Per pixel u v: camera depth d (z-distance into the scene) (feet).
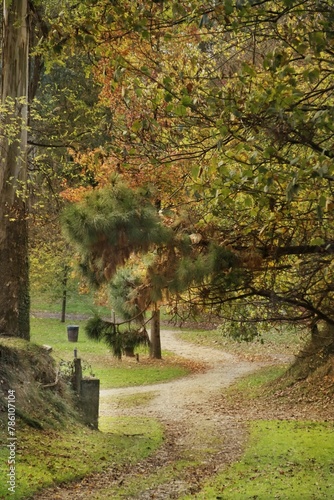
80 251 27.32
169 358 116.06
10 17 60.95
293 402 76.38
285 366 100.78
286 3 24.12
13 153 60.49
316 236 28.76
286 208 27.73
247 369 105.50
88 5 28.76
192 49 41.45
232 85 32.14
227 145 30.35
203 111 29.84
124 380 96.32
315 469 42.50
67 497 32.30
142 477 39.09
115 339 31.22
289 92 25.11
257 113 25.89
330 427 59.98
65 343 126.72
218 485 37.76
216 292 29.53
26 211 61.36
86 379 54.03
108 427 59.06
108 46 30.63
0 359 46.70
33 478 33.58
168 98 27.27
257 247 29.07
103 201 27.22
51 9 66.59
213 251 28.02
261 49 38.63
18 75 61.36
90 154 49.16
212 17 26.89
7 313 59.11
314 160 24.85
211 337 139.44
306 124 25.85
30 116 65.00
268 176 25.14
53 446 41.39
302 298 29.68
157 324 114.62
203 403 78.84
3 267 59.57
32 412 45.88
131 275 29.84
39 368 50.93
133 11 28.32
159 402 79.56
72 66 92.63
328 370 78.33
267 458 46.06
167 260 28.12
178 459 45.91
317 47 24.81
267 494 35.22
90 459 41.04
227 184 25.76
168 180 37.29
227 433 57.88
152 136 37.04
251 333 61.16
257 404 77.46
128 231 26.68
